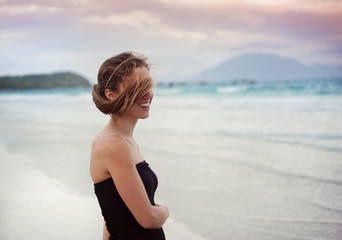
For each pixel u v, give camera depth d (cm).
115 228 166
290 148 815
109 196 163
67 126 1447
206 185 563
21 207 491
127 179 155
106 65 169
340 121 1203
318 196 498
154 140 975
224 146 865
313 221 415
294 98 2438
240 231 396
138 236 165
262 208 462
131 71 165
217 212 453
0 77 14212
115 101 163
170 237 387
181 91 4891
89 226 421
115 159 155
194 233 396
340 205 461
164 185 570
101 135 167
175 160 731
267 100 2416
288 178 588
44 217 451
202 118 1502
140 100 170
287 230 393
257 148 827
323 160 692
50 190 566
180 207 474
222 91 4188
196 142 928
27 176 662
